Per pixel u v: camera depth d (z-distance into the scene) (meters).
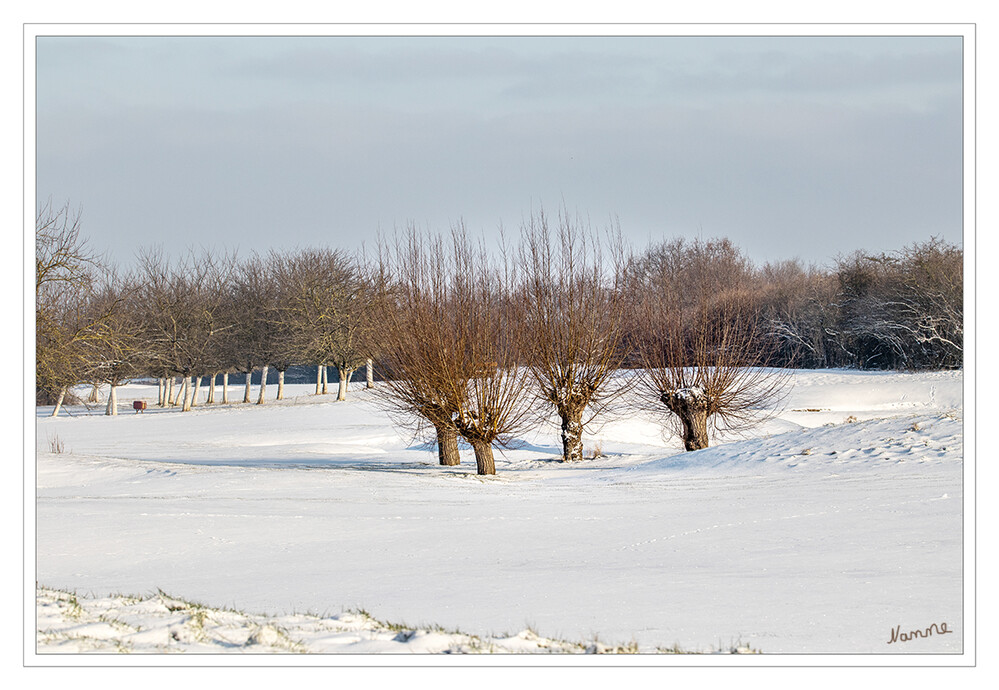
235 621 16.03
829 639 14.65
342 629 15.51
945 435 37.75
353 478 43.50
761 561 21.36
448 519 30.55
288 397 132.25
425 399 48.38
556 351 55.47
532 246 55.59
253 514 31.55
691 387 55.75
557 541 25.86
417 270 48.53
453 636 14.80
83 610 16.70
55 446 66.94
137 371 114.06
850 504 28.09
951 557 20.75
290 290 127.38
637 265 59.09
